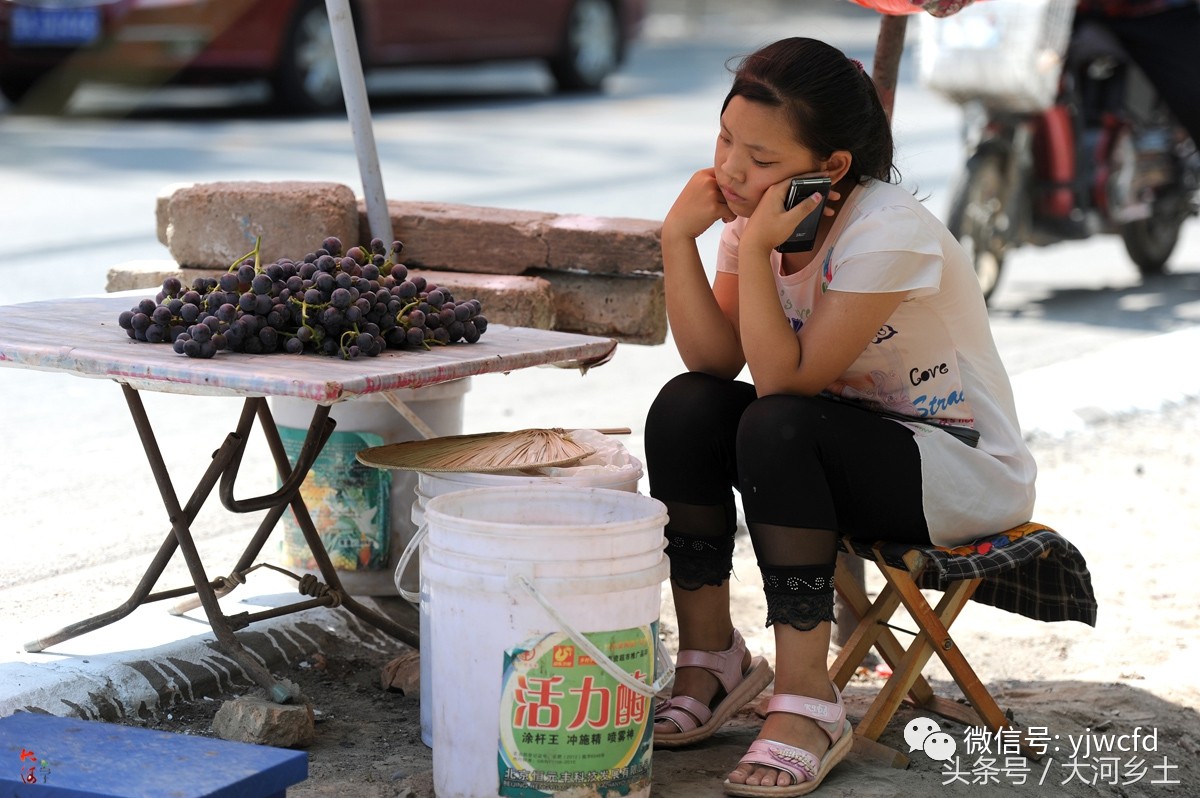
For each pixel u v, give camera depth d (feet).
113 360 8.42
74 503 14.64
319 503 11.35
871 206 8.73
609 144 40.14
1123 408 19.04
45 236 26.50
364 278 9.32
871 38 74.18
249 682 10.25
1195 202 27.76
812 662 8.71
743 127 8.63
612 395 19.97
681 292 9.55
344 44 12.01
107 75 38.19
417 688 10.25
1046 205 24.41
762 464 8.51
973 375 9.27
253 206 12.35
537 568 7.76
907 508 8.81
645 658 8.14
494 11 46.37
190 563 9.81
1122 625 12.26
